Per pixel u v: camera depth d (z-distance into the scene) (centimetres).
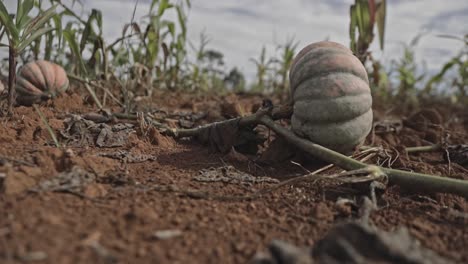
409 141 115
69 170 62
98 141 88
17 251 40
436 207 64
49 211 49
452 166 93
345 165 73
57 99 121
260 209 59
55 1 124
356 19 123
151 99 158
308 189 70
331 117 76
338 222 56
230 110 125
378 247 40
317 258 41
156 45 152
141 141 91
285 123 132
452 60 178
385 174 69
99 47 137
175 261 42
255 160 84
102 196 57
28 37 95
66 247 41
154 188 62
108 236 45
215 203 60
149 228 48
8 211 47
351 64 78
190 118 125
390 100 223
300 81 79
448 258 47
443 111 176
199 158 85
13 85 94
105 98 134
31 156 67
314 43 84
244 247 46
